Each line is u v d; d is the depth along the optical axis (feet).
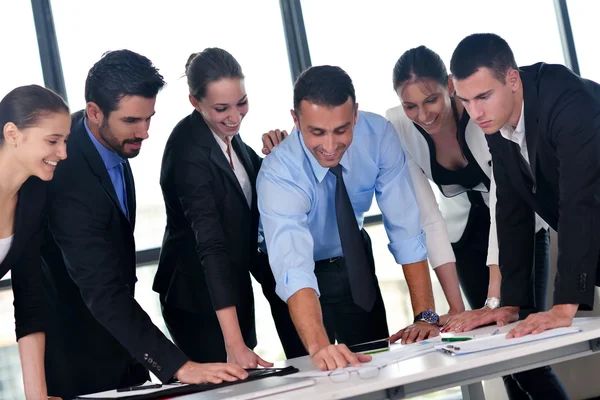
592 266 7.06
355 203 8.83
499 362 6.25
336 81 7.20
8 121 6.92
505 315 7.97
